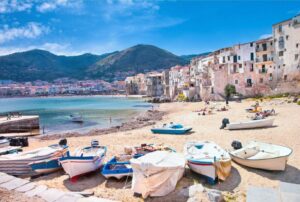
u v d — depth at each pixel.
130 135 27.67
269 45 64.75
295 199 6.40
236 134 24.59
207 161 12.88
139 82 168.88
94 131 35.16
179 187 12.27
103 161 16.47
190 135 25.88
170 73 114.50
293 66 59.88
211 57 82.50
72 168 13.67
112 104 98.75
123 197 11.52
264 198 6.59
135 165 11.98
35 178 14.58
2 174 12.39
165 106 70.19
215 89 71.75
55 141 27.86
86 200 9.40
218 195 10.23
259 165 14.19
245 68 68.56
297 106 41.19
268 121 26.62
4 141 25.00
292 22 59.62
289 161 15.44
